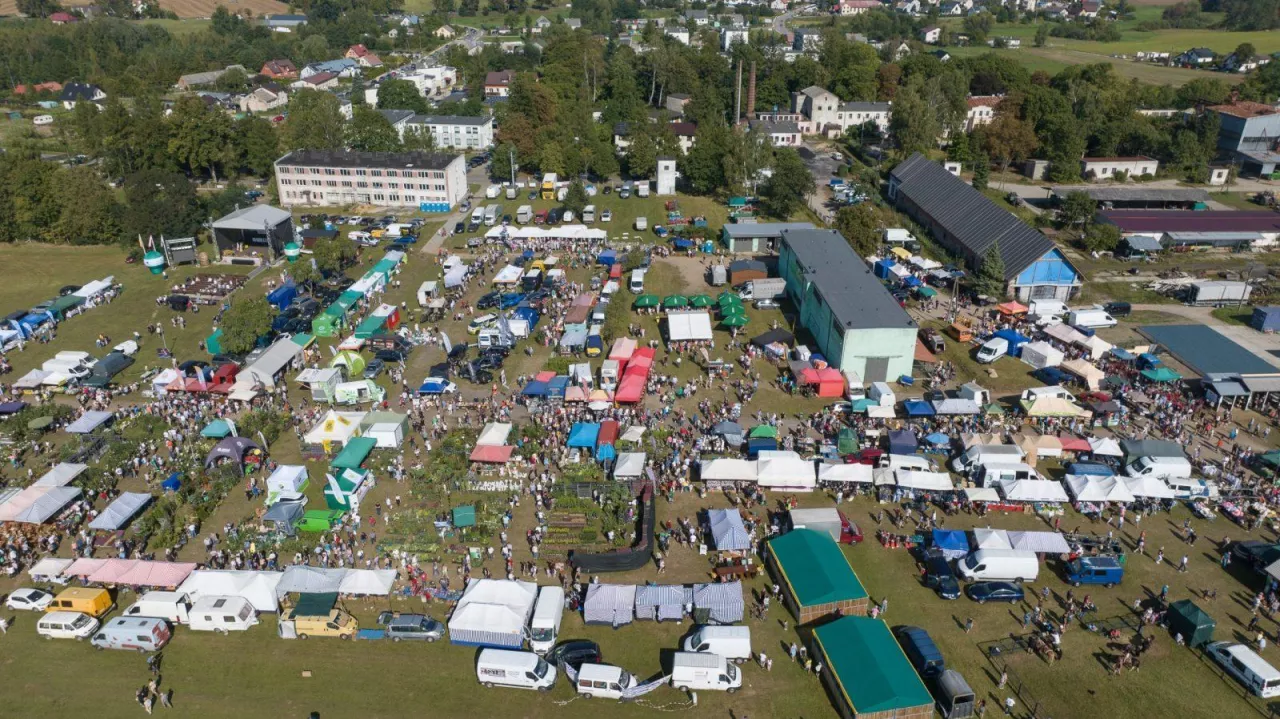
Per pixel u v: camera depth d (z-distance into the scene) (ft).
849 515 261.24
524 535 253.44
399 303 424.05
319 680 204.74
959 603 225.97
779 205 550.77
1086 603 221.46
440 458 288.30
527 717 194.29
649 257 482.69
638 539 248.11
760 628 218.18
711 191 619.67
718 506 265.75
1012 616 221.46
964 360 364.79
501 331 369.71
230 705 197.26
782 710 194.49
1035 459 286.05
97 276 466.70
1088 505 262.26
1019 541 237.66
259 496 272.51
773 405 325.83
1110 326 396.78
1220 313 415.03
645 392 333.62
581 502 265.54
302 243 511.81
